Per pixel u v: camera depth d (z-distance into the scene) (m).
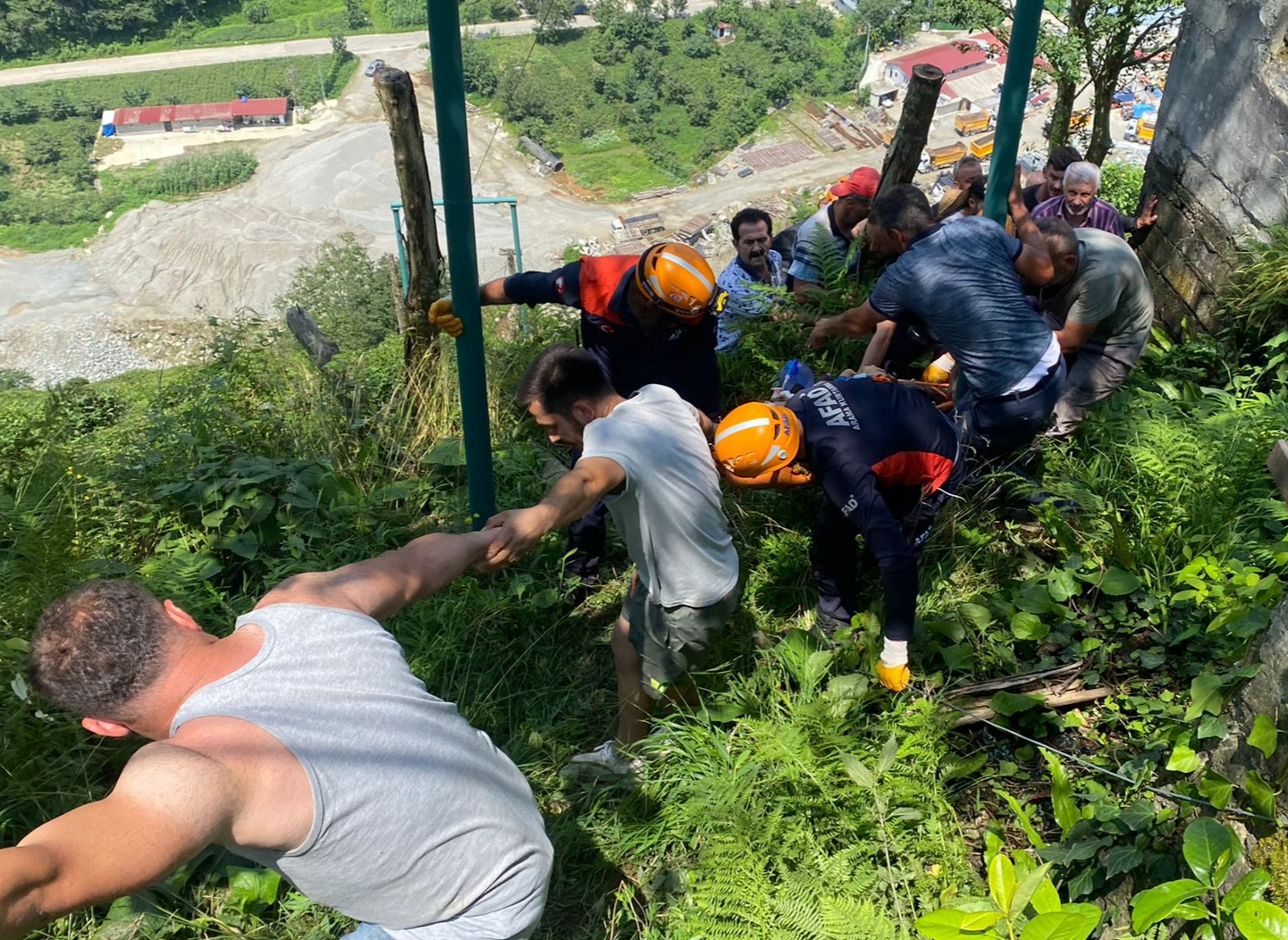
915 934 2.57
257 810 1.58
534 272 3.92
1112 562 3.65
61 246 65.12
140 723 1.69
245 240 64.25
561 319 6.11
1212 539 3.59
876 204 3.87
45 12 92.50
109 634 1.63
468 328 3.38
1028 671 3.38
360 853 1.69
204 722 1.63
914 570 2.96
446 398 4.69
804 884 2.58
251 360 5.28
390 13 97.12
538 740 3.21
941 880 2.66
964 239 3.76
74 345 56.09
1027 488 3.93
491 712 3.26
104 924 2.62
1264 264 4.88
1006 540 3.97
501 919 1.87
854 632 3.47
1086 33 13.09
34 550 3.49
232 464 4.07
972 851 2.85
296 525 3.80
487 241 61.59
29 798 2.85
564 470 4.40
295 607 1.84
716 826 2.80
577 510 2.52
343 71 87.12
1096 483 4.04
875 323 3.94
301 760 1.64
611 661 3.55
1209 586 3.21
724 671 3.36
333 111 81.25
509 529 2.33
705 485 2.80
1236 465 3.80
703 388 3.97
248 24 97.56
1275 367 5.00
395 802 1.72
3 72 91.19
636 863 2.88
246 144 76.69
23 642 3.06
